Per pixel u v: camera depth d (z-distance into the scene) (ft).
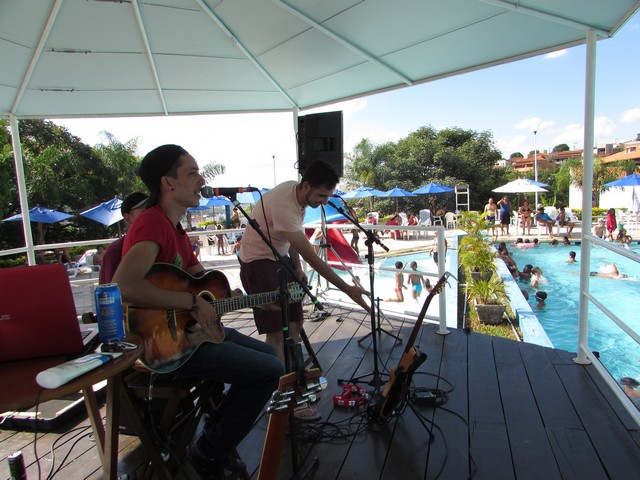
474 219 27.91
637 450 6.29
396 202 86.17
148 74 11.44
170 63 10.94
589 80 8.59
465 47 10.17
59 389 3.43
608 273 33.55
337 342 11.17
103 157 64.54
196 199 5.51
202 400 5.65
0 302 3.97
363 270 27.43
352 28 9.45
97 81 11.44
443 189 67.56
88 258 39.96
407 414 7.52
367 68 11.57
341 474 6.00
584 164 8.86
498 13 8.44
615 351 19.38
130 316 4.89
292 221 7.14
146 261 4.81
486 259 25.70
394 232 56.03
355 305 14.43
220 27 9.46
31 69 10.22
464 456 6.28
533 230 58.34
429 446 6.56
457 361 9.68
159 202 5.41
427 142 93.15
